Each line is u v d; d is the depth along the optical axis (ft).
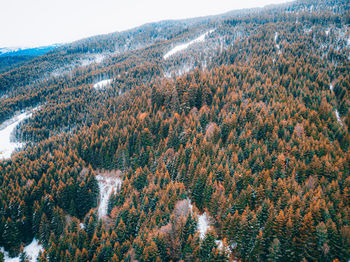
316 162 193.57
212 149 232.94
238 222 151.23
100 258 160.56
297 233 141.08
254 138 247.70
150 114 332.19
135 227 182.60
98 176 271.28
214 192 181.27
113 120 354.95
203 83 374.02
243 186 184.75
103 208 228.63
